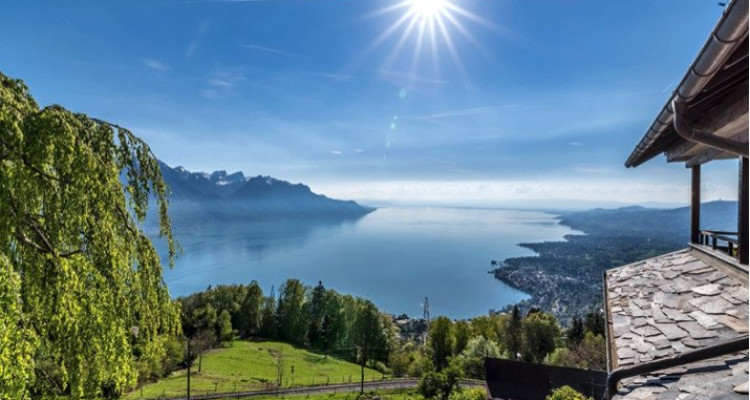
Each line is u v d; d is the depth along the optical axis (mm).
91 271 3266
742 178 4293
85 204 3162
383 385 37375
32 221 3090
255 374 40094
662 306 4637
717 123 3727
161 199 4156
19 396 2557
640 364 3176
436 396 28156
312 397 31375
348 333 57281
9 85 3217
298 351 53312
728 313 3760
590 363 33312
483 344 39719
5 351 2467
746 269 4234
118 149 3844
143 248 3822
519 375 18875
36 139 2986
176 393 31484
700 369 2891
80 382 3332
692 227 6586
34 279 3059
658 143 5734
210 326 50719
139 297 3795
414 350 62375
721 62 2574
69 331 3234
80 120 3639
